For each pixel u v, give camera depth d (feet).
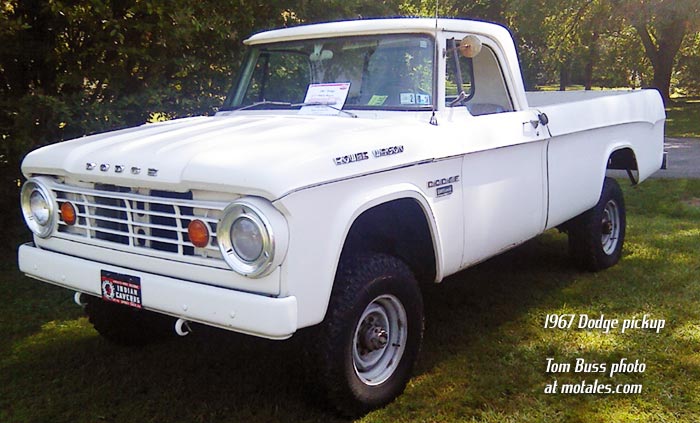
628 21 67.31
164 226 9.63
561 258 19.29
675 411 10.72
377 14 23.79
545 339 13.57
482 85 14.43
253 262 8.63
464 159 11.92
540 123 14.11
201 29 19.01
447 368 12.28
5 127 18.28
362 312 10.20
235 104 14.69
